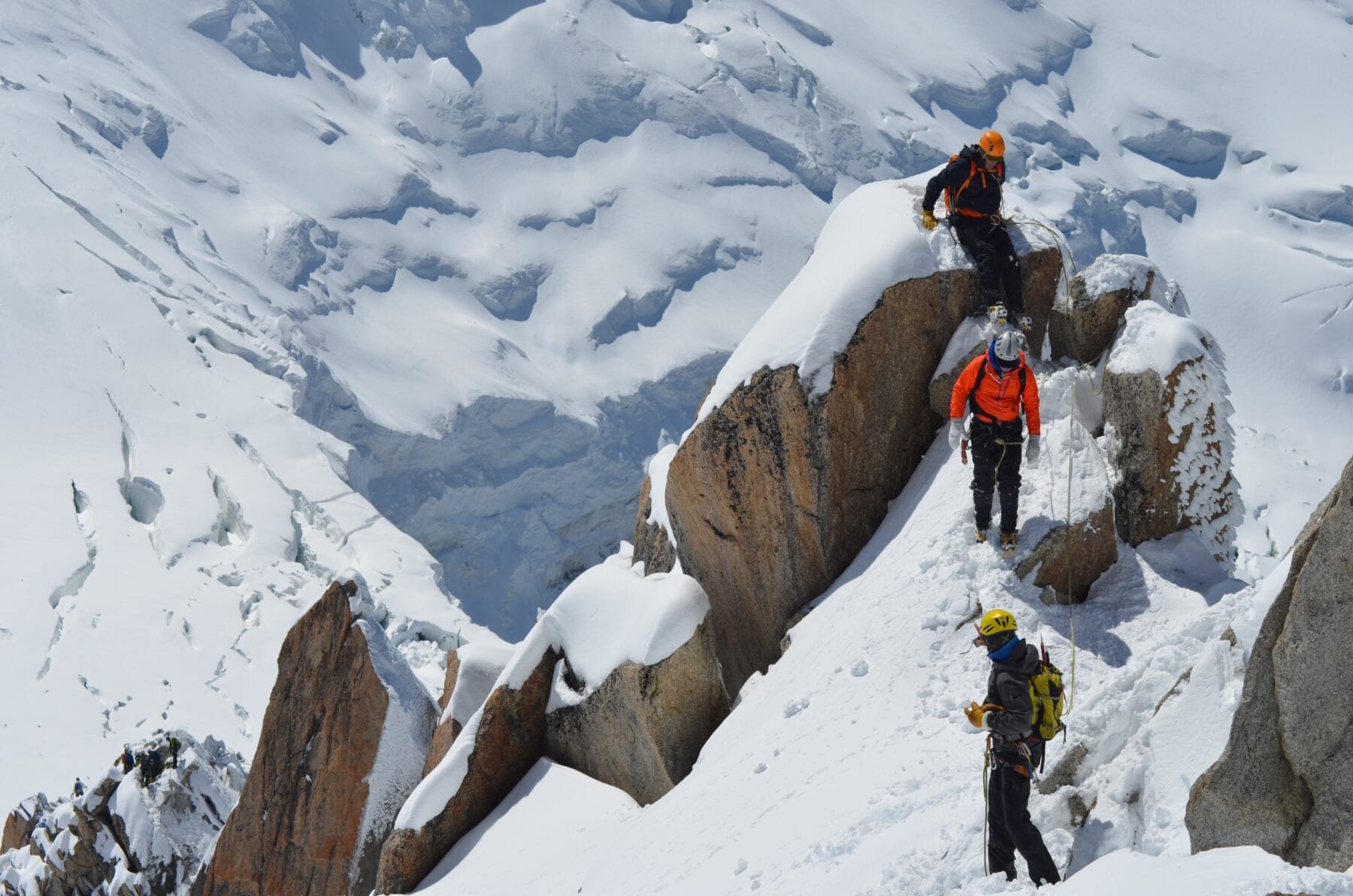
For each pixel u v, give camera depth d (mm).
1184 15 98062
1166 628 8312
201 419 42156
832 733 8516
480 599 52656
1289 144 85688
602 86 75062
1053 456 9398
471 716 13000
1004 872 5746
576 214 68812
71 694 27781
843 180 75375
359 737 13156
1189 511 9180
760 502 10922
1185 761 5754
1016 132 82750
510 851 10977
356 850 12969
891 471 10797
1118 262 10211
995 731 5629
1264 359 69375
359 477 45031
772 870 7367
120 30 65688
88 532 35438
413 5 75938
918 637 8727
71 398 41156
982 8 92500
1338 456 62375
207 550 35875
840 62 83625
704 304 65562
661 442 58969
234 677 30000
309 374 49750
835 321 10633
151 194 54719
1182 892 4715
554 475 55250
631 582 11695
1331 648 4996
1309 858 5023
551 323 62625
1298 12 100250
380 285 60562
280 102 67562
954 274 10688
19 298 44312
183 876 14250
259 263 56688
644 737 10922
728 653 11570
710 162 73000
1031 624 8484
